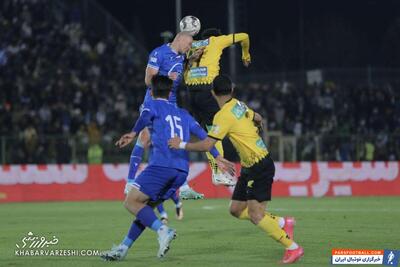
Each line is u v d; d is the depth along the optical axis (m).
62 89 88.56
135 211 27.84
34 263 28.75
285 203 60.84
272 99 93.31
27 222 45.19
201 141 27.81
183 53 34.94
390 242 34.19
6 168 68.25
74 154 73.88
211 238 36.31
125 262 28.73
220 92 28.17
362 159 75.75
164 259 29.55
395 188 72.25
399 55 133.88
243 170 29.62
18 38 95.25
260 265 27.92
